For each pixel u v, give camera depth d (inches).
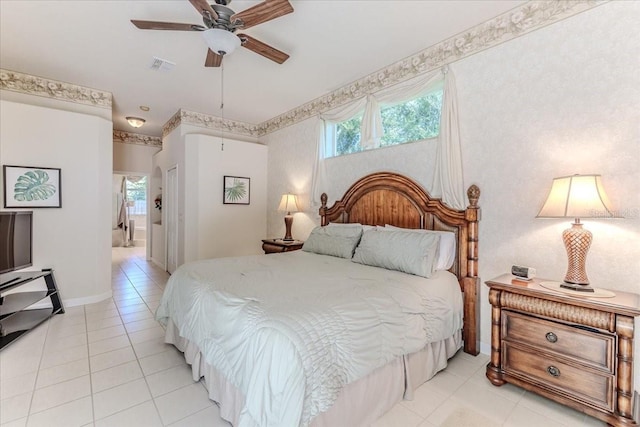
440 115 107.9
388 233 105.7
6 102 123.3
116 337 106.0
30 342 101.2
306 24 98.2
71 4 88.9
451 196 103.7
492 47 95.6
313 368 49.9
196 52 116.6
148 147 253.0
